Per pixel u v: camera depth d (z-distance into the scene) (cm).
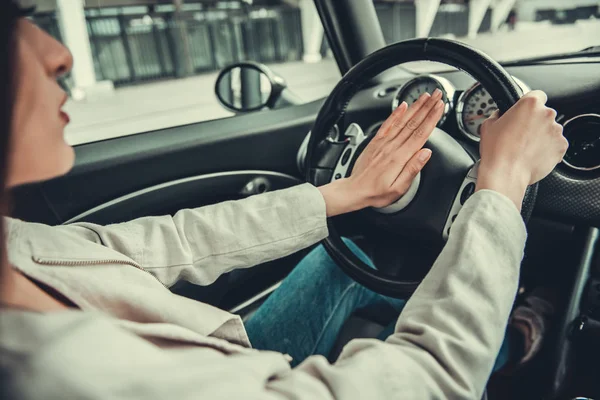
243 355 45
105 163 118
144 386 28
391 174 77
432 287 48
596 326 105
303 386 38
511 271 48
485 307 45
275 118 148
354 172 83
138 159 123
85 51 476
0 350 26
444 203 84
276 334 92
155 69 625
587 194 96
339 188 79
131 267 59
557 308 114
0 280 35
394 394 38
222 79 169
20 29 34
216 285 125
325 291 95
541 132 56
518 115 56
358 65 90
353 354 44
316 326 93
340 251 91
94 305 53
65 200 114
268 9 624
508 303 47
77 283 52
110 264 57
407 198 86
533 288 131
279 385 38
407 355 42
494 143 57
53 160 39
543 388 109
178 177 130
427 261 104
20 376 25
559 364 108
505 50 139
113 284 55
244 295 135
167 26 625
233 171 140
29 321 28
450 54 77
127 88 528
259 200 76
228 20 663
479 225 49
